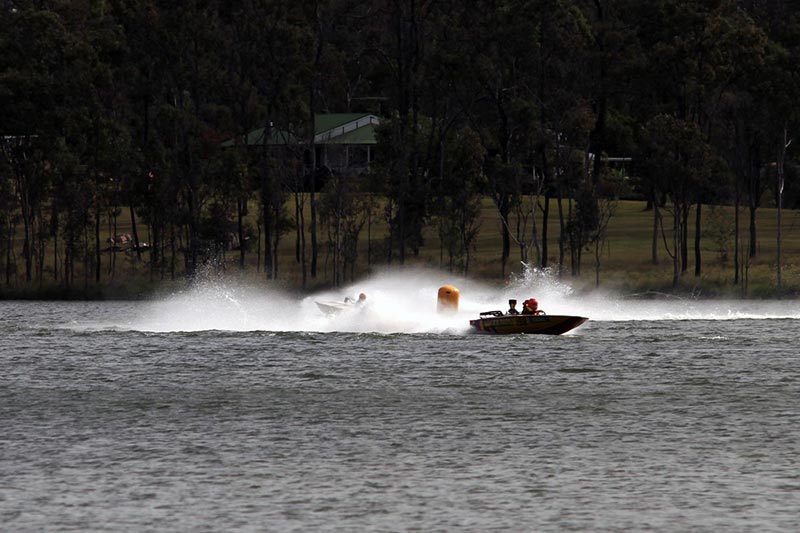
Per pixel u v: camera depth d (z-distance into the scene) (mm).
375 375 156000
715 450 110812
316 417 127688
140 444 114562
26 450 112000
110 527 88000
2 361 171375
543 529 87438
